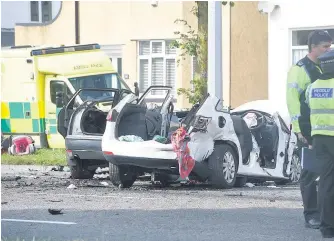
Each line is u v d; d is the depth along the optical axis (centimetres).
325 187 1178
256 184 2077
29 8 5431
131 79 4350
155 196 1719
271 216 1399
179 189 1889
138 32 4312
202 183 2028
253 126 2008
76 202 1612
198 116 1828
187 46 3412
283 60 3297
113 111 1867
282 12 3284
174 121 1959
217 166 1858
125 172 1906
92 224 1323
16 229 1276
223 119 1878
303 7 3231
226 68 3944
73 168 2089
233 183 1900
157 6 4231
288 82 1316
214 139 1861
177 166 1817
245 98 3984
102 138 1875
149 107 1980
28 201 1634
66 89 3120
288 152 2045
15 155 2906
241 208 1506
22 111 3228
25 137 2986
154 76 4284
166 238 1186
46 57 3178
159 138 1850
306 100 1260
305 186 1269
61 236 1210
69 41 4544
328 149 1182
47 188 1911
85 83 3142
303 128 1302
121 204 1576
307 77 1306
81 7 4509
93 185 1978
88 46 3225
